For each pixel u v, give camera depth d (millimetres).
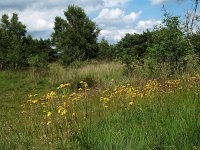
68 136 4781
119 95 7973
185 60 13406
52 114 5746
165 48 14578
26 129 6285
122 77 17797
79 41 33219
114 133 4707
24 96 18125
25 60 31422
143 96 7617
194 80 8188
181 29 14969
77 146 4590
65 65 30062
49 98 6477
